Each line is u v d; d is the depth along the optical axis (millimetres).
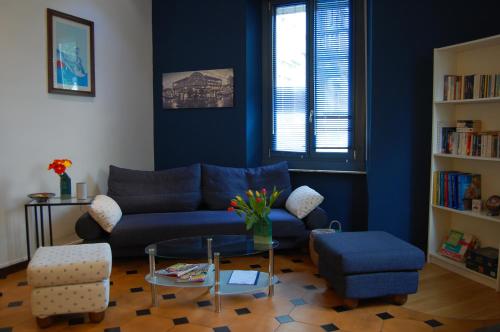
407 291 3102
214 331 2770
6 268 3803
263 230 3355
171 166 5375
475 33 3895
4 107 3758
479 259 3580
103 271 2830
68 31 4293
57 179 4250
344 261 2973
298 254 4379
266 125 5215
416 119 4207
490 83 3482
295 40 4969
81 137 4496
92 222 3871
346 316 2971
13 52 3807
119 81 4918
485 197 3805
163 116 5355
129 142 5090
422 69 4156
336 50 4789
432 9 4066
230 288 3193
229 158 5102
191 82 5172
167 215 4324
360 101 4734
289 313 3023
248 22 4918
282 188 4695
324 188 4906
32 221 4051
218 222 4043
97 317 2879
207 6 5043
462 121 3779
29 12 3924
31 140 3996
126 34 4984
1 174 3760
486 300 3221
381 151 4312
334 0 4746
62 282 2787
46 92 4109
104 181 4785
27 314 3031
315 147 4953
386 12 4199
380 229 4371
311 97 4914
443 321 2895
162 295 3344
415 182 4258
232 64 4984
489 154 3465
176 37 5211
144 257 4258
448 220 4125
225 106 5039
